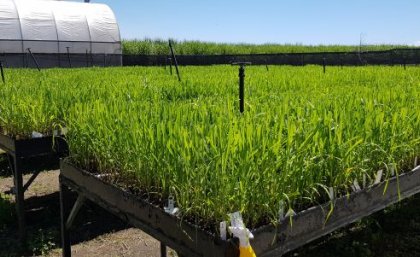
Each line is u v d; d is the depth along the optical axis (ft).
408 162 9.77
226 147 7.11
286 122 9.21
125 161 9.13
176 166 7.40
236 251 6.01
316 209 7.11
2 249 13.64
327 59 81.10
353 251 12.41
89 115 10.94
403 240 13.01
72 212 10.63
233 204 6.66
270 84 21.74
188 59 91.61
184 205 7.19
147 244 14.15
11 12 79.20
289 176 7.05
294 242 6.86
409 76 27.43
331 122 8.92
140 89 18.39
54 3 85.92
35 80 25.46
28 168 22.21
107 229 15.25
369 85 21.24
